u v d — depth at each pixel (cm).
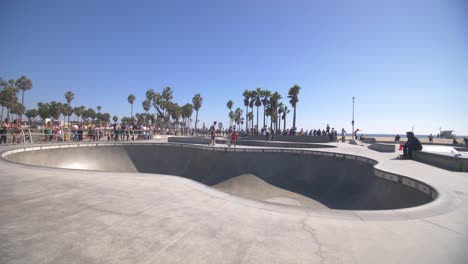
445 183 641
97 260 236
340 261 246
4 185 511
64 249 254
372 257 255
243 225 333
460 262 247
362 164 1125
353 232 317
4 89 4944
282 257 252
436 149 1562
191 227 322
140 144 1805
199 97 6356
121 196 451
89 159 1628
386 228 332
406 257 255
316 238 298
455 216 381
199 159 1659
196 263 237
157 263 235
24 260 232
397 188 739
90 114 8906
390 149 1530
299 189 1232
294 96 4606
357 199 994
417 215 382
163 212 374
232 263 238
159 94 6294
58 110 6456
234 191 1298
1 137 1464
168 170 1708
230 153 1541
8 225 310
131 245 268
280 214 378
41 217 340
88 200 423
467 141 2289
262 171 1396
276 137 2878
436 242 292
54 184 525
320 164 1319
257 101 5488
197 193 481
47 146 1445
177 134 3619
